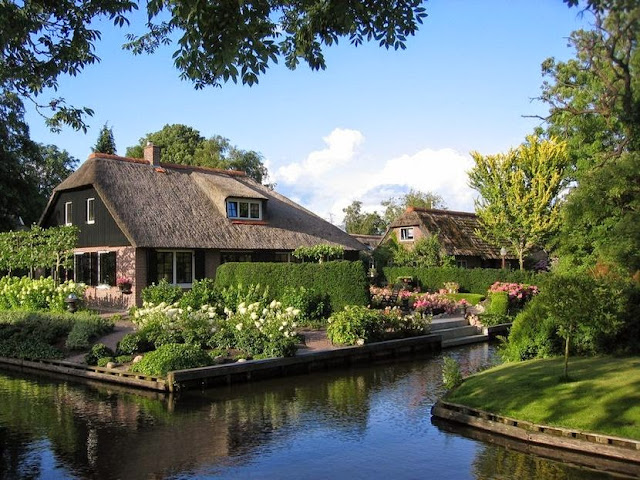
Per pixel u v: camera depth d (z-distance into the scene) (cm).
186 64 721
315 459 845
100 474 795
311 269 2136
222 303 2133
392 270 3588
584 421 866
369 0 717
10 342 1714
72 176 2812
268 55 702
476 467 803
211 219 2841
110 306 2566
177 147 5528
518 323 1352
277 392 1296
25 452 888
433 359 1755
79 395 1279
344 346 1681
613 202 827
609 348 1242
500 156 3325
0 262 2472
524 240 3406
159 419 1070
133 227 2473
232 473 792
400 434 964
